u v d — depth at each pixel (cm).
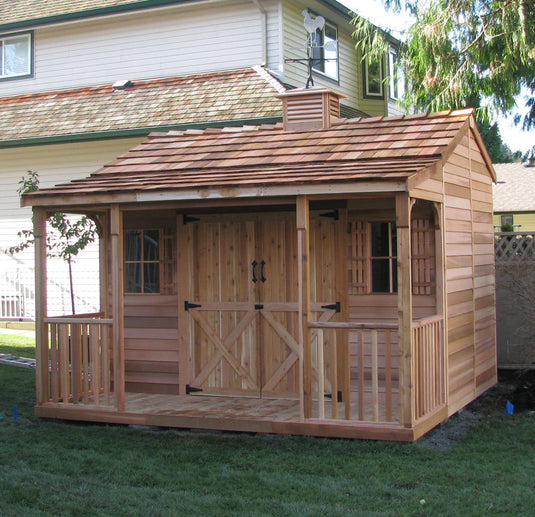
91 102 1675
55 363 877
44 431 818
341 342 878
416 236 865
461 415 880
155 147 996
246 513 553
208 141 985
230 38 1655
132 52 1750
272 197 760
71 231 1362
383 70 2016
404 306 709
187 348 936
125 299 973
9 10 1916
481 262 996
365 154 816
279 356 898
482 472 650
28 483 617
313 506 568
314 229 884
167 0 1672
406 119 920
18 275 1755
